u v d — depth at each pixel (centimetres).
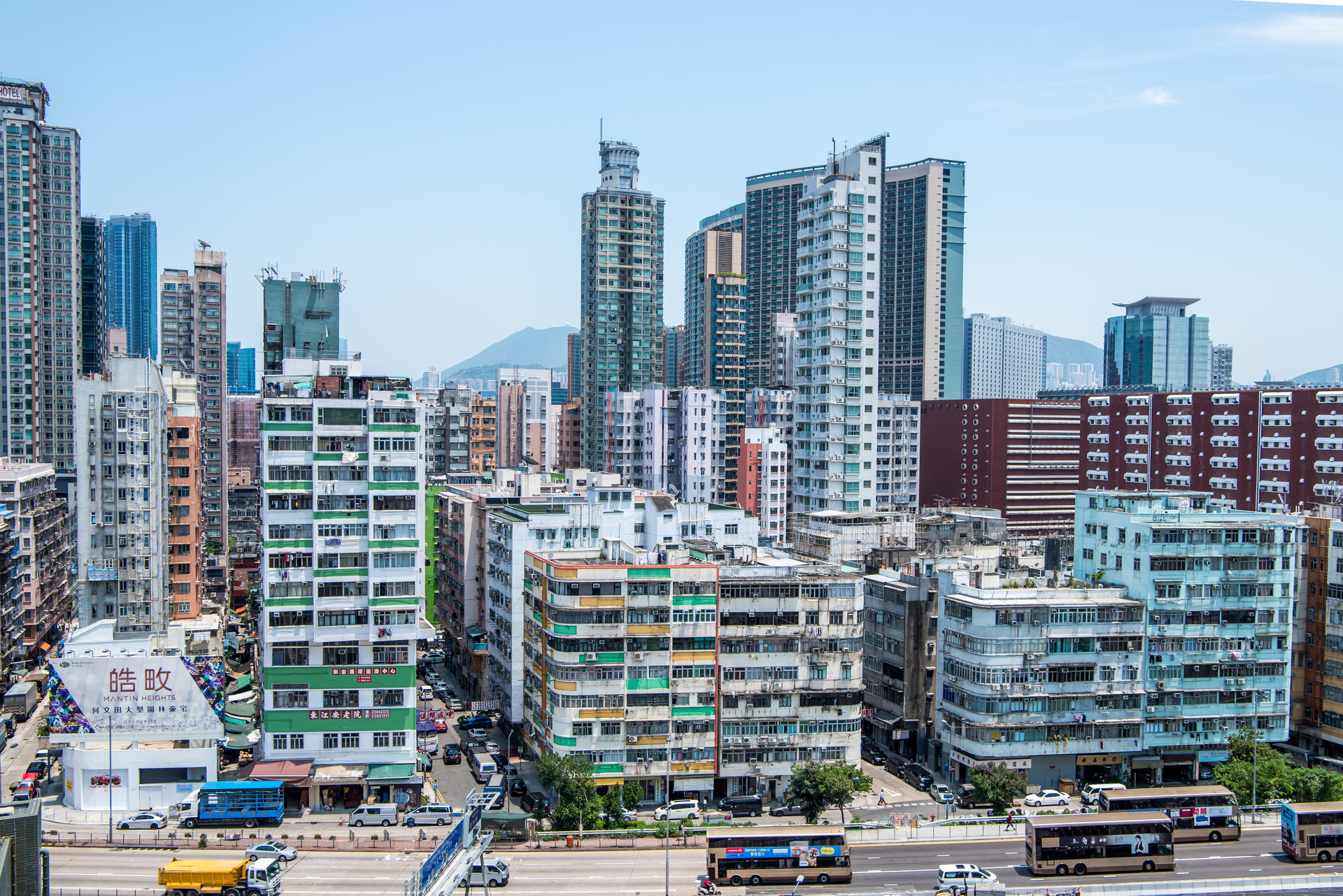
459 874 8088
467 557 16462
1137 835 9906
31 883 6856
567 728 11462
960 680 12675
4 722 13975
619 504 14562
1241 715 12950
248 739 12194
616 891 9225
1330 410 18488
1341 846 10125
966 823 11056
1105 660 12538
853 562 16250
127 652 11331
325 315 19050
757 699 11875
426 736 13612
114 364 14612
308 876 9438
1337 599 13475
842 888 9381
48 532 18862
